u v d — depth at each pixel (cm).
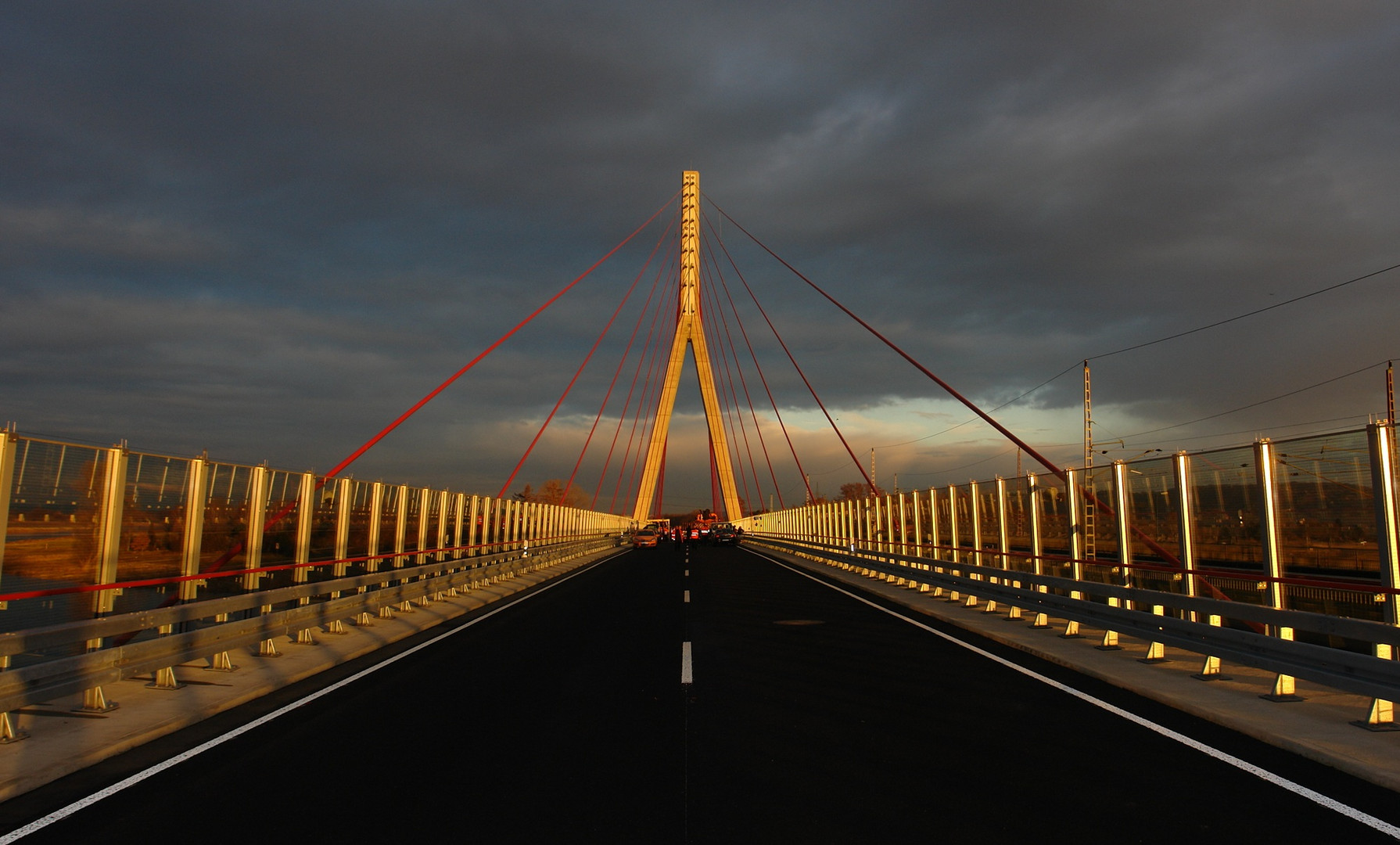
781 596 2022
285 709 810
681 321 9006
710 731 711
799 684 911
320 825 495
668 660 1076
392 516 1831
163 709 778
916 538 2331
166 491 1016
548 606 1838
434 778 586
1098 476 1342
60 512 837
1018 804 523
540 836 474
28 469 792
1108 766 601
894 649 1152
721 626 1429
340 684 937
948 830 478
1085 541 1398
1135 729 707
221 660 982
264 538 1292
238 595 1137
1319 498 873
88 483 875
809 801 530
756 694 859
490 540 2719
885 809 514
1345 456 839
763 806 521
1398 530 767
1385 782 551
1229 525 1036
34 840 472
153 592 999
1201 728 709
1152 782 563
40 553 809
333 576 1524
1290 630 861
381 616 1555
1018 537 1711
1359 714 726
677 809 517
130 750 664
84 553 868
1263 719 710
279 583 1336
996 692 859
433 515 2122
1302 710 746
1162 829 477
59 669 695
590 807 523
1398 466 779
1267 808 511
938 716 757
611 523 6756
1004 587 1487
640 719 756
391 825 494
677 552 5544
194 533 1059
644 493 8850
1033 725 724
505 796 544
